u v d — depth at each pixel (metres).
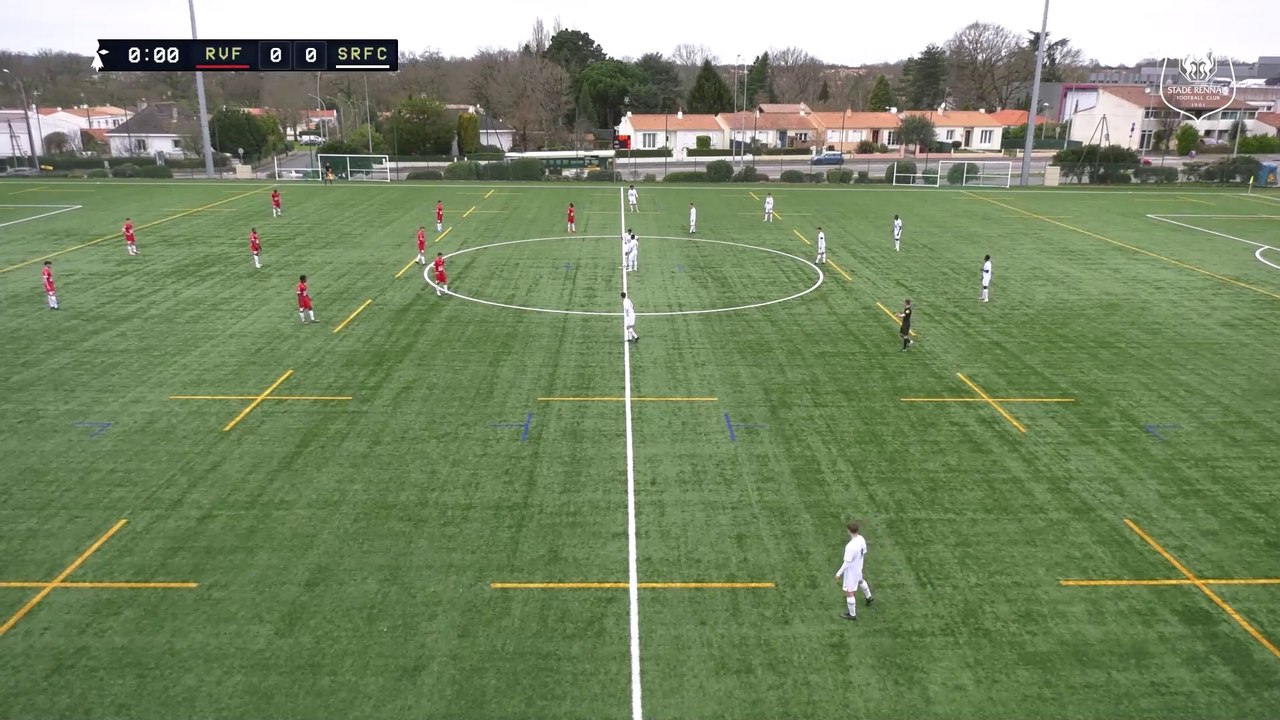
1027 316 29.72
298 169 73.00
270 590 13.81
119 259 37.53
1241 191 63.75
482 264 37.19
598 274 35.47
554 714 11.28
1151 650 12.55
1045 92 120.12
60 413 20.77
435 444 19.23
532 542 15.31
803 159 92.06
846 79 166.38
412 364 24.41
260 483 17.33
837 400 22.00
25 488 17.03
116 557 14.69
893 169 68.25
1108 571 14.50
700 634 12.91
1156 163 82.62
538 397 22.06
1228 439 19.67
